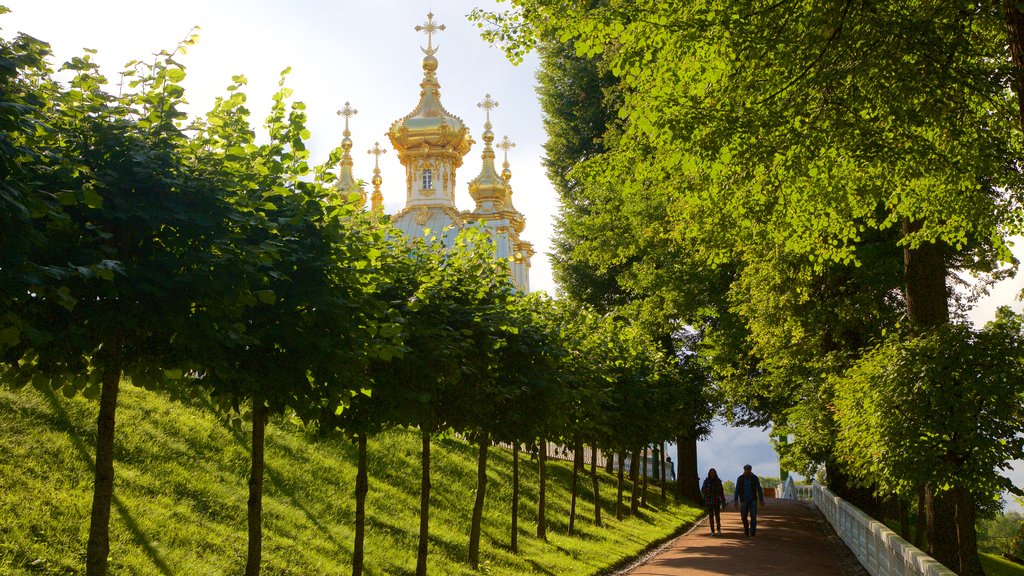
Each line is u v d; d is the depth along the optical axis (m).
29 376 6.43
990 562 26.12
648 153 12.08
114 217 6.08
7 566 9.28
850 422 14.05
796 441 26.20
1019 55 9.41
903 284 22.97
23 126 5.55
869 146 10.30
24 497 10.95
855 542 18.95
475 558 15.10
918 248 16.25
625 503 30.36
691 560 18.53
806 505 40.31
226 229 6.62
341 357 7.38
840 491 28.09
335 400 7.80
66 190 5.88
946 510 15.61
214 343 6.61
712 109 10.38
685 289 28.91
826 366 20.47
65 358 6.36
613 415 22.91
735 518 32.41
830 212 13.27
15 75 5.32
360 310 7.90
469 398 12.45
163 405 16.56
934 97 10.36
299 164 7.81
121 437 14.18
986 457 12.25
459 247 12.86
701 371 32.53
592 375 18.27
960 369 12.59
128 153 6.28
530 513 22.38
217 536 12.41
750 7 9.91
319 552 13.50
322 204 7.77
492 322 11.77
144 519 11.84
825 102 10.34
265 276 6.81
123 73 6.72
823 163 11.58
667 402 27.05
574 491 21.80
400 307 10.28
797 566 17.38
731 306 26.86
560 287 37.66
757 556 19.09
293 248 7.37
